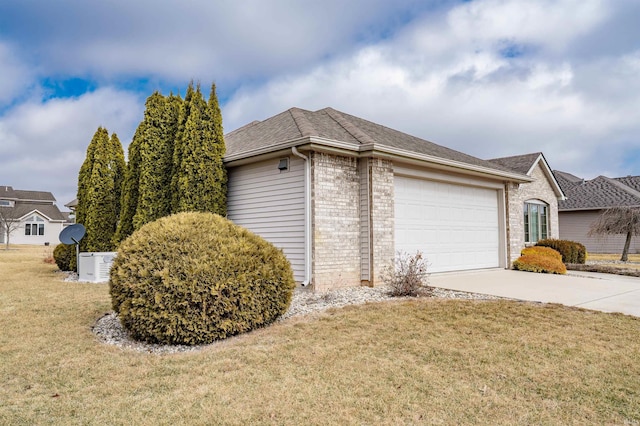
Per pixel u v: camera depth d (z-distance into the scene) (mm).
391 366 4316
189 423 3178
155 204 10461
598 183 26281
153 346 5176
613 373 4180
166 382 3957
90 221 12539
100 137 12953
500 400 3590
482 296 8242
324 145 8344
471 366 4324
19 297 8062
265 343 5062
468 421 3242
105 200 12711
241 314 5398
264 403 3498
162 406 3457
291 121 10656
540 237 18375
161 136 10750
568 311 6766
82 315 6605
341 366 4312
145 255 5285
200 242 5449
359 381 3947
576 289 9281
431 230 11070
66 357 4676
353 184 9164
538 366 4336
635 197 23125
